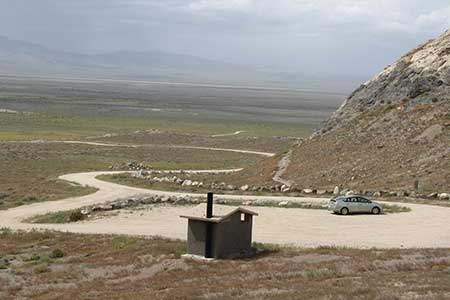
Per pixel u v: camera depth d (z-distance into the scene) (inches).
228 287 1186.6
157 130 7155.5
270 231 1974.7
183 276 1373.0
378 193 2679.6
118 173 3978.8
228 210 2378.2
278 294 1073.5
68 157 4933.6
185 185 3287.4
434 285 1066.7
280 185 3134.8
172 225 2204.7
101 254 1728.6
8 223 2383.1
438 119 3206.2
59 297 1230.3
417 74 3550.7
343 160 3262.8
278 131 7721.5
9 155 4822.8
